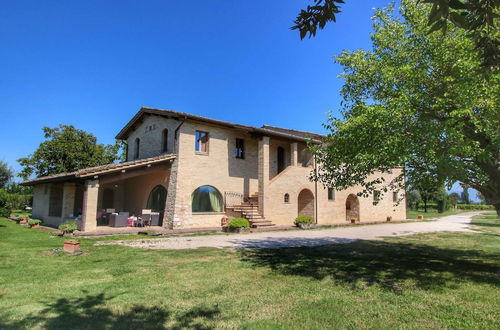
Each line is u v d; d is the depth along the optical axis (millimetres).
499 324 4496
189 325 4332
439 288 6285
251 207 18484
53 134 30422
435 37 7246
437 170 6750
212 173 18219
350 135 7965
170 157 16812
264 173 18359
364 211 24797
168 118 18375
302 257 9539
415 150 6852
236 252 10188
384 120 6828
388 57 8359
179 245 11531
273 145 21656
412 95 7414
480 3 2285
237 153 19906
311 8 2869
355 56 9039
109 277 6789
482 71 3252
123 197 22234
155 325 4309
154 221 17641
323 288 6234
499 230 19172
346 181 9438
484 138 6602
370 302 5414
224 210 18641
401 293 5941
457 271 7816
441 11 2227
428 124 6617
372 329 4285
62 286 6059
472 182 7387
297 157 22562
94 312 4754
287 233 16344
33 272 7066
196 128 17797
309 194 21531
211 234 15234
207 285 6324
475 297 5723
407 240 14125
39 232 14766
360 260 9164
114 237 13547
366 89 9133
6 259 8352
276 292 5918
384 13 8945
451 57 6840
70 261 8336
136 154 22000
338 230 18328
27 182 20688
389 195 27016
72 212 16734
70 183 16828
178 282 6496
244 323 4418
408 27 8188
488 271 7840
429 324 4480
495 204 7117
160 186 18391
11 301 5176
